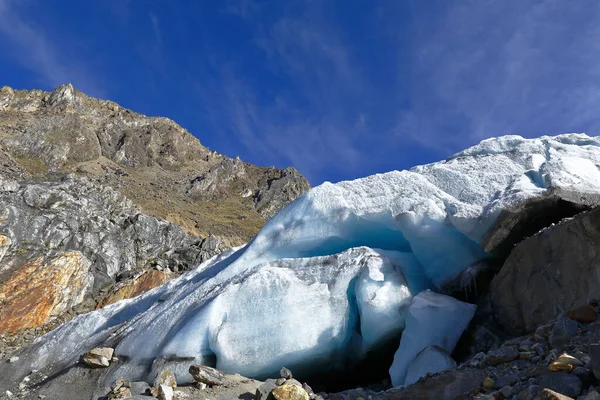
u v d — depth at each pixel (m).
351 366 9.17
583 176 8.55
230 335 8.75
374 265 8.91
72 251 22.44
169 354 8.88
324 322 8.70
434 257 9.45
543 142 10.76
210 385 7.87
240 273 10.06
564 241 6.48
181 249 28.72
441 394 5.83
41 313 19.48
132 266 26.00
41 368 11.22
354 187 10.62
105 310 12.77
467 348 7.80
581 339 5.12
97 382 9.42
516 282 7.48
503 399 4.68
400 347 8.25
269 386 7.18
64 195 26.69
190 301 10.06
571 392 4.04
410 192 9.89
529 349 5.70
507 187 9.03
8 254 21.22
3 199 23.59
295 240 10.41
